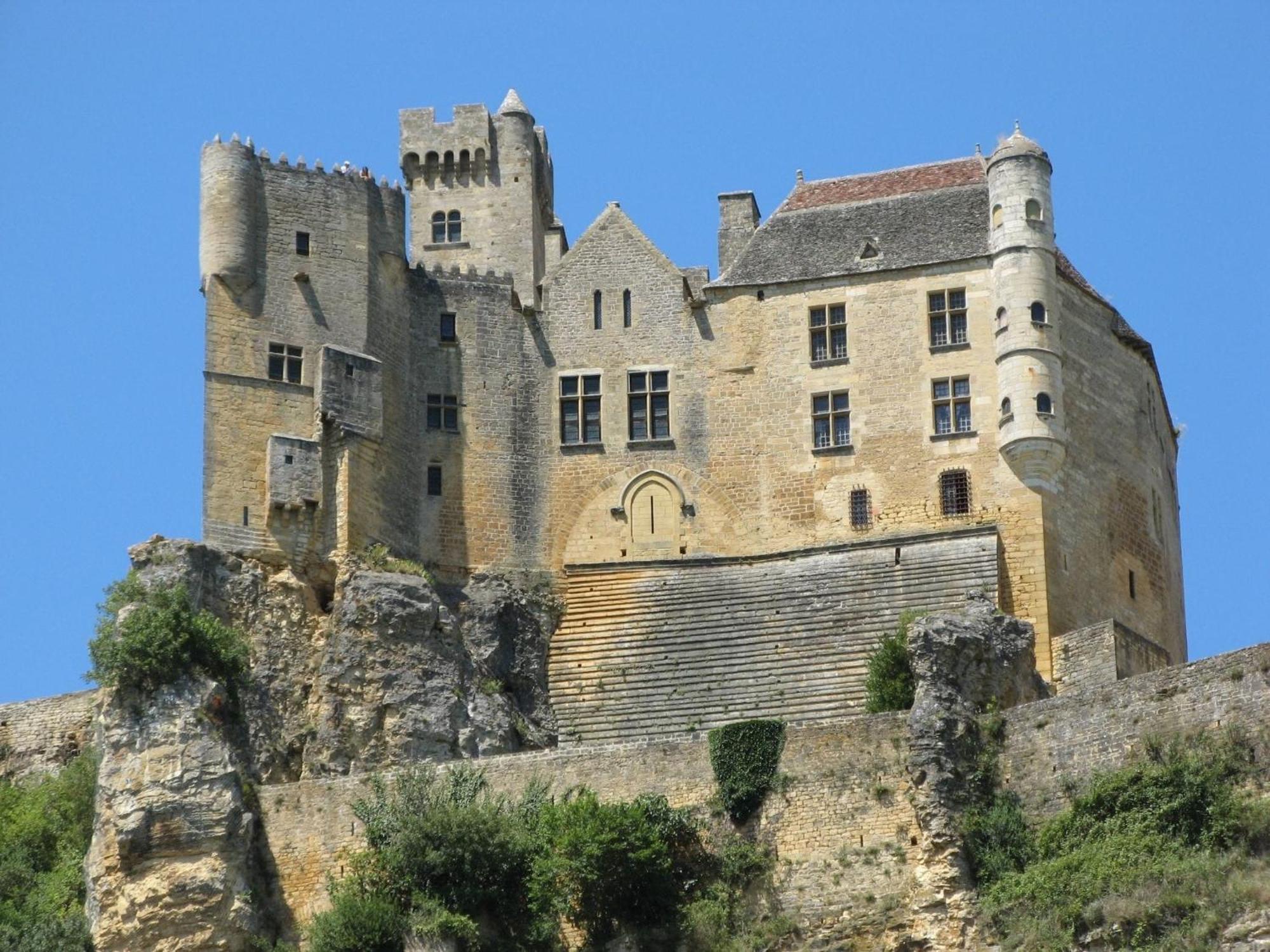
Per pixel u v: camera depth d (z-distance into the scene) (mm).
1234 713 77562
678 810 82875
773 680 96438
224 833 86312
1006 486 98250
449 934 79688
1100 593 99062
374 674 93750
